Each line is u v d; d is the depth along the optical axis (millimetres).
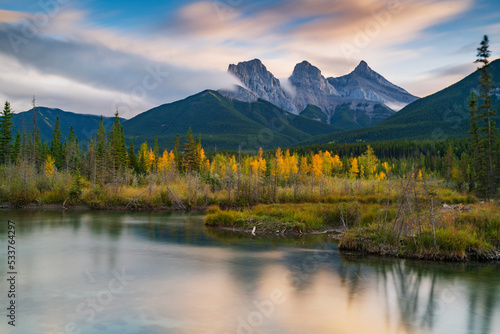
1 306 11539
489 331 9969
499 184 43656
